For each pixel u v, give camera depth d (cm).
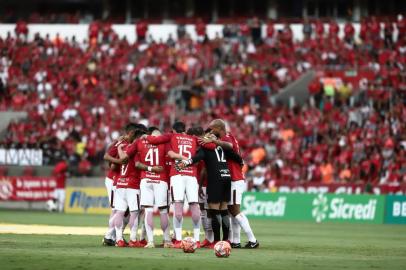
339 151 13562
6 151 15262
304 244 6606
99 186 14175
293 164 13562
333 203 12012
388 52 17050
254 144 13988
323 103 15275
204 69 17162
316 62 16988
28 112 16362
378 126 14175
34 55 18088
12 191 14738
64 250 5262
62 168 14488
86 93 16762
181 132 5841
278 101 15925
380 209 11700
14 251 5028
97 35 18500
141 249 5556
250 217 12700
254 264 4369
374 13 19975
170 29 18588
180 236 5878
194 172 5862
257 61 17188
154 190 5850
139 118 15550
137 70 17200
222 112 15300
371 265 4441
